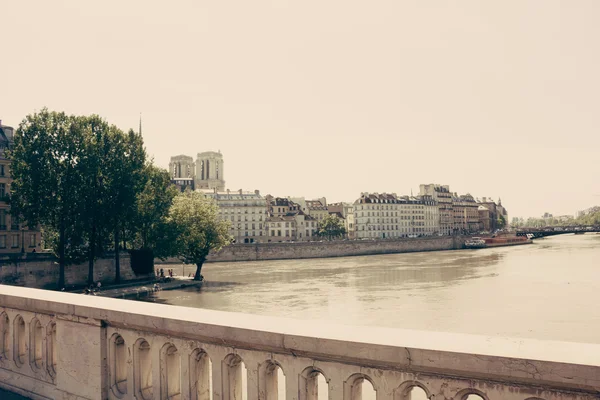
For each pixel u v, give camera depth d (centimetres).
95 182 5894
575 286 6334
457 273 8519
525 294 5719
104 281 6862
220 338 800
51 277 6141
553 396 557
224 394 820
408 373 649
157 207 7225
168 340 886
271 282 7669
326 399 1402
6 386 1173
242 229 18162
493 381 593
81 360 1002
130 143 6384
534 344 626
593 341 3381
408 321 4247
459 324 4069
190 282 7350
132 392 939
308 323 805
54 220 5728
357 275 8731
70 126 5812
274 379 802
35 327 1129
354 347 672
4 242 6719
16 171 5578
